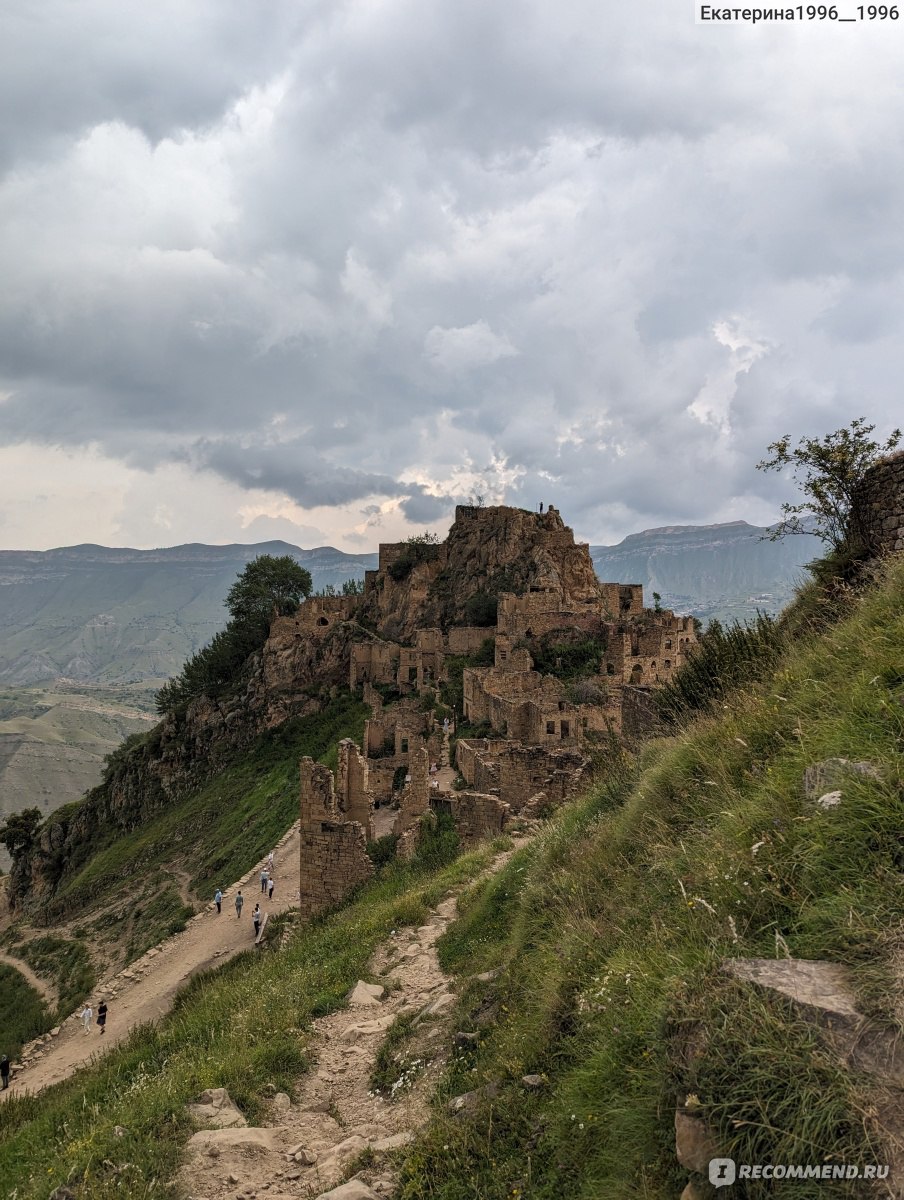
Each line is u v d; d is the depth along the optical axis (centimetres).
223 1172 791
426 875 2358
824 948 550
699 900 670
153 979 3425
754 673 1448
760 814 764
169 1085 1060
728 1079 475
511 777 2795
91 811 10556
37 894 10294
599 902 1007
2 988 5272
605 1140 575
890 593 1098
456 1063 909
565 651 7081
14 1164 1119
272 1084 1009
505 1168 643
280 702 9319
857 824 625
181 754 9906
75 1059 2808
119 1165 821
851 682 895
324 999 1345
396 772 4791
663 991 608
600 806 1490
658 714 1809
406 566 10475
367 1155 762
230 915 3956
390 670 8800
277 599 11625
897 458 1559
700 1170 457
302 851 2722
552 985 856
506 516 10125
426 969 1420
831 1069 445
